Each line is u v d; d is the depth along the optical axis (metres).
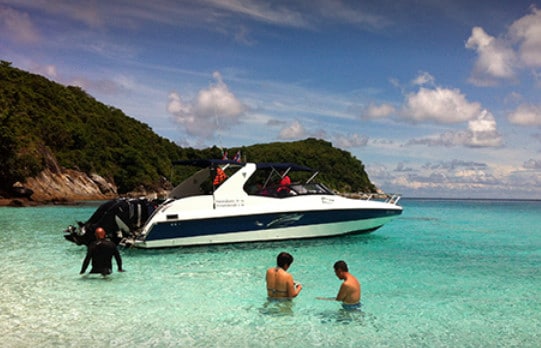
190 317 5.28
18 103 68.56
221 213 10.15
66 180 55.28
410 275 7.84
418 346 4.46
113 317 5.25
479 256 10.07
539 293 6.60
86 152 71.00
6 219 20.02
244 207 10.57
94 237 9.59
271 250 10.22
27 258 9.13
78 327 4.88
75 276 7.41
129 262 8.73
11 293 6.27
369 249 10.80
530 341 4.64
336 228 11.80
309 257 9.48
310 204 11.27
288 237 11.20
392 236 14.38
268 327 4.95
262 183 11.44
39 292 6.34
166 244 9.83
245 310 5.57
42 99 77.81
